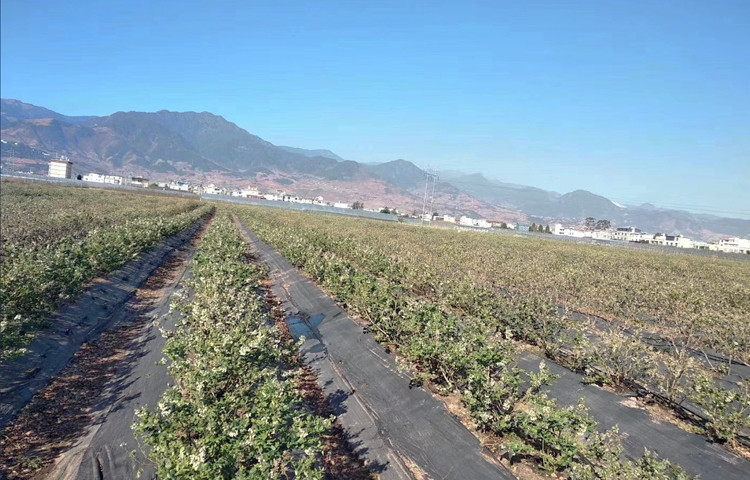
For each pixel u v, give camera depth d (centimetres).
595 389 991
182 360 834
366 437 809
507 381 774
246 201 12462
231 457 562
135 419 826
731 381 1097
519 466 716
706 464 748
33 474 673
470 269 2103
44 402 870
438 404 876
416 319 1046
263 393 678
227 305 1092
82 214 3067
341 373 1059
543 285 1766
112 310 1452
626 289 1862
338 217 8444
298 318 1503
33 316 1113
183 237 3603
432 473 718
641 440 816
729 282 2650
